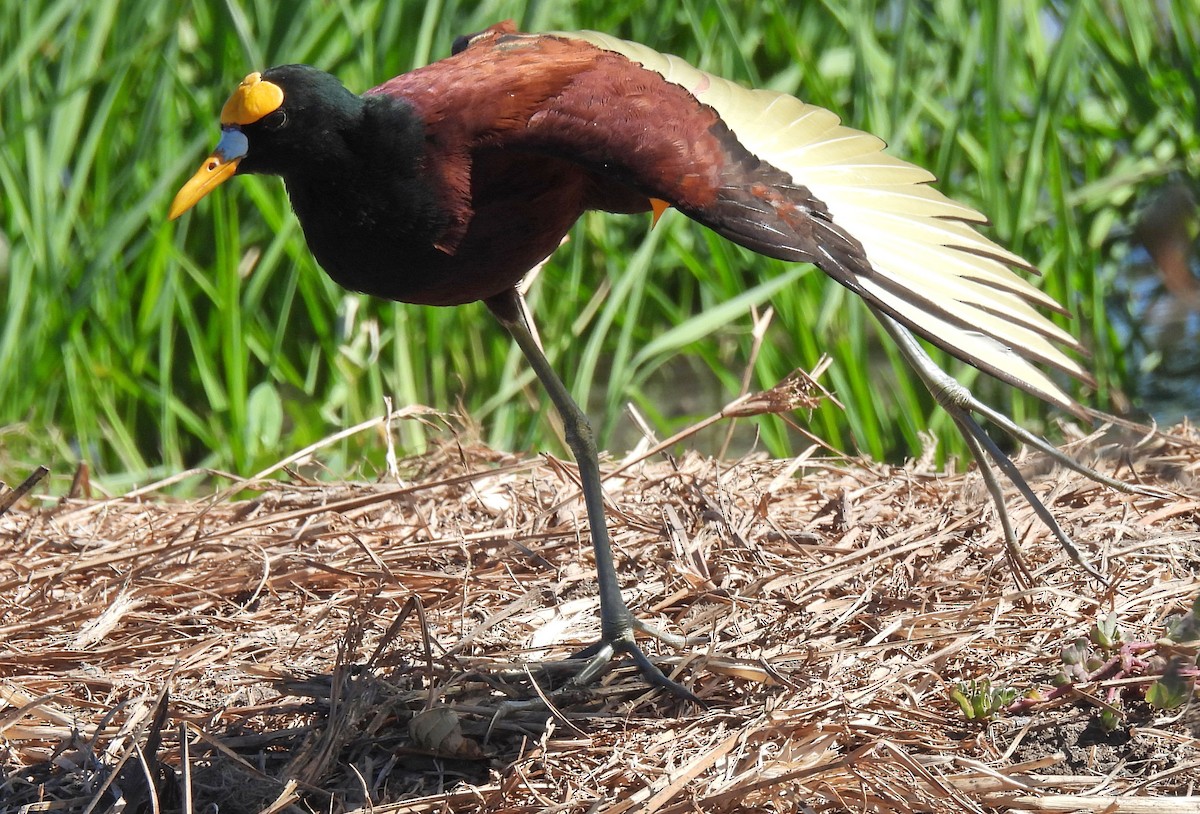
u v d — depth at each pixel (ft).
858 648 19.62
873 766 16.57
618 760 17.61
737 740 17.54
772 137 19.88
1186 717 17.58
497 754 18.16
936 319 17.02
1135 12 40.73
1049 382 16.65
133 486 33.37
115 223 34.94
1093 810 16.14
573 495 24.43
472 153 18.58
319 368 38.60
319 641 20.88
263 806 17.03
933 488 24.97
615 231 40.42
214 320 37.24
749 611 21.02
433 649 20.35
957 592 21.18
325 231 19.34
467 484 25.79
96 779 17.35
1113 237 40.04
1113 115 41.65
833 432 34.81
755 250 17.43
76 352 35.32
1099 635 18.51
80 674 20.04
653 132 18.11
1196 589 20.48
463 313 37.55
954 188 39.14
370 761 17.83
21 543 24.68
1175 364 37.52
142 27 36.86
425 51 35.83
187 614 21.77
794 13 41.14
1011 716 18.08
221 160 18.58
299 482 27.81
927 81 39.32
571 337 36.37
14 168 35.94
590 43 21.30
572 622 21.25
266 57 36.83
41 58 37.76
